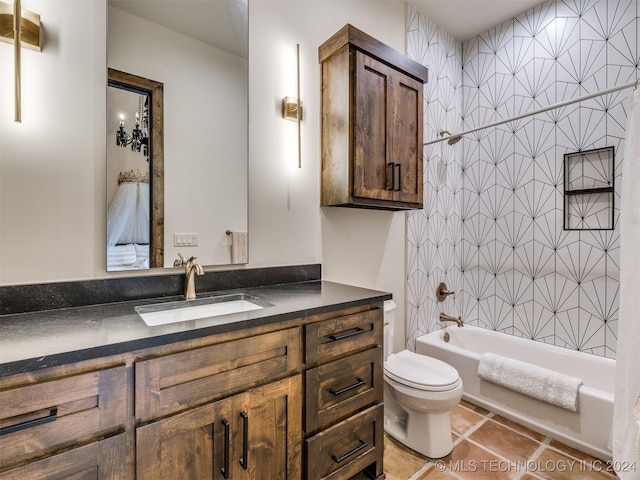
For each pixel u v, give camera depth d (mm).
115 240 1257
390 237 2238
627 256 1430
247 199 1595
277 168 1695
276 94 1688
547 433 1805
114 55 1260
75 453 730
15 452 667
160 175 1364
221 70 1522
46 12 1115
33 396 688
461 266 2828
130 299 1271
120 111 1271
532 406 1872
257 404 1020
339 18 1944
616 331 2031
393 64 1771
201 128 1467
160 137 1364
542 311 2365
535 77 2383
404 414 1856
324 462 1200
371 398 1354
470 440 1777
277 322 1056
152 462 833
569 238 2230
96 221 1215
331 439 1218
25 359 671
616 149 2021
